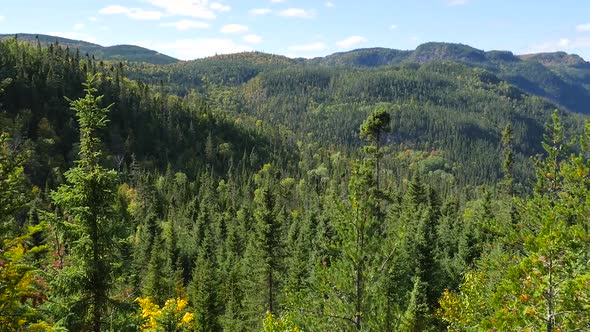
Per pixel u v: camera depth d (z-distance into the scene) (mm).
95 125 14102
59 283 12992
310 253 33406
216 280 48750
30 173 103250
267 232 36719
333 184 106062
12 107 128625
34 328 8844
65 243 14359
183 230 83375
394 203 54625
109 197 14133
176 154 162625
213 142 181250
